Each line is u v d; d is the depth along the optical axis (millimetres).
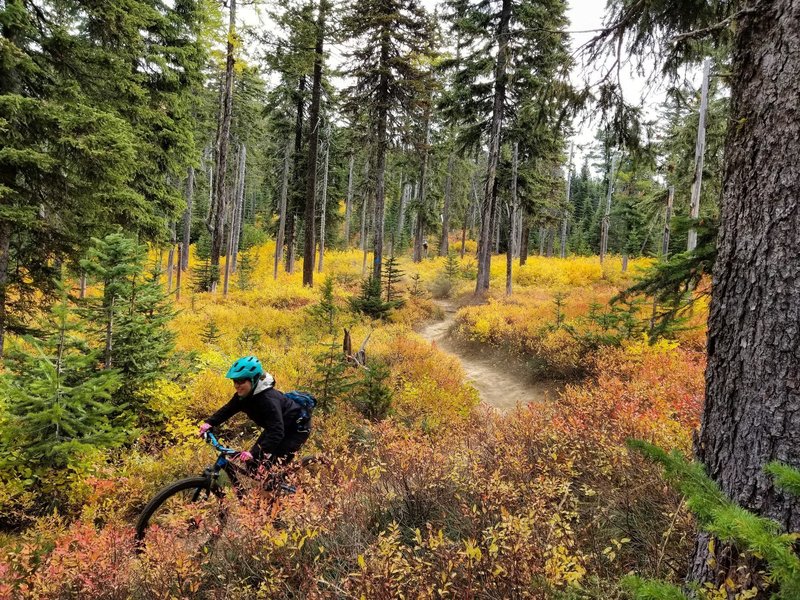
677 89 4668
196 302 19469
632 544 3172
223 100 21359
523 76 19625
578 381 10859
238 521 3342
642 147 4961
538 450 4855
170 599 2898
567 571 2623
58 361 5250
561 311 15789
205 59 15805
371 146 21203
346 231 55812
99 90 9086
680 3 3975
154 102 13141
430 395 8773
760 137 2346
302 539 2936
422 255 48031
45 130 7285
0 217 7074
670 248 17812
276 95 29297
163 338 7191
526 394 11633
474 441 5469
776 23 2307
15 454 4809
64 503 5074
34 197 7766
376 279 19625
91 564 3068
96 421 5285
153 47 13641
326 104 30016
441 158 29438
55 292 8586
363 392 7961
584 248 52125
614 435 4719
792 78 2230
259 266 34594
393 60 19641
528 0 18875
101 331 6426
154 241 10844
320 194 39562
